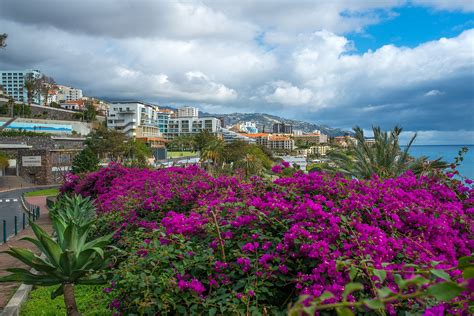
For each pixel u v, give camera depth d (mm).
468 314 2100
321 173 5695
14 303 6469
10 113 91500
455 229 4434
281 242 4086
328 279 3428
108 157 82625
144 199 8328
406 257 3553
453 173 6082
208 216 4902
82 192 16250
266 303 3785
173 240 4516
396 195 4828
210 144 77625
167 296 3666
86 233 4641
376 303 1161
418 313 2629
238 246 4281
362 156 12062
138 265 4184
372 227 3785
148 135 154250
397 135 12109
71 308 4266
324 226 3854
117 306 4223
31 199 39500
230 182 7102
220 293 3754
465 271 1175
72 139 84312
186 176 9883
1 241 14375
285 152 192625
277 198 5027
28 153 61000
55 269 4105
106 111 187125
